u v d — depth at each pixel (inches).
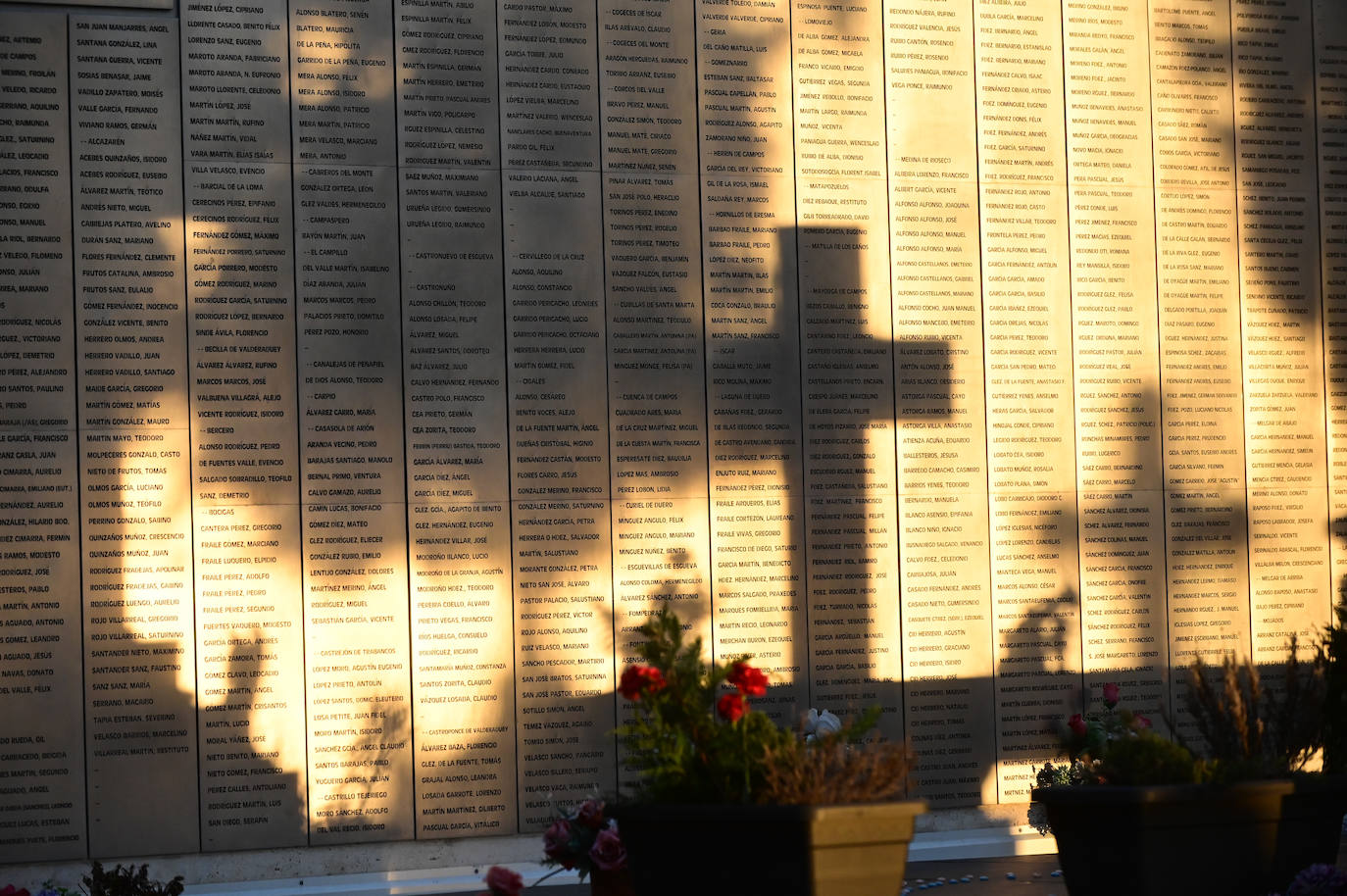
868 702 404.2
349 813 371.6
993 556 415.2
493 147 391.9
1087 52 432.1
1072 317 426.0
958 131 422.3
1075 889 256.4
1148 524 425.7
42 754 357.4
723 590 397.7
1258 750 269.0
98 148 370.3
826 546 405.1
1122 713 282.0
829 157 413.4
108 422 366.6
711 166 405.1
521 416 388.5
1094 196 430.0
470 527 383.6
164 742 363.3
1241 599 429.4
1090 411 425.4
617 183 398.9
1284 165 441.1
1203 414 432.1
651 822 218.8
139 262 370.6
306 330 378.0
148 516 366.6
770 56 411.2
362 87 385.4
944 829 405.7
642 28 403.2
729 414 401.4
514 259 391.2
